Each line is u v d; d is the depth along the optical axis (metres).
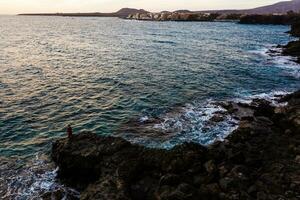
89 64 56.44
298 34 112.38
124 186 16.59
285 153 20.48
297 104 30.02
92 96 37.34
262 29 155.38
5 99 36.12
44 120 30.41
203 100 35.88
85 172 20.03
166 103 34.62
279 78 47.09
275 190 16.22
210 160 18.61
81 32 139.00
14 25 197.00
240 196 15.64
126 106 33.78
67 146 20.91
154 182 17.69
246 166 18.75
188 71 50.47
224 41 98.38
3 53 68.62
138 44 88.38
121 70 50.94
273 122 27.59
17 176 20.64
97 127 28.58
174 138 25.95
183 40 100.88
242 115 30.66
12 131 27.91
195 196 15.92
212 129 27.58
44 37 112.56
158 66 54.28
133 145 21.00
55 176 20.66
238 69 52.91
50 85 42.12
